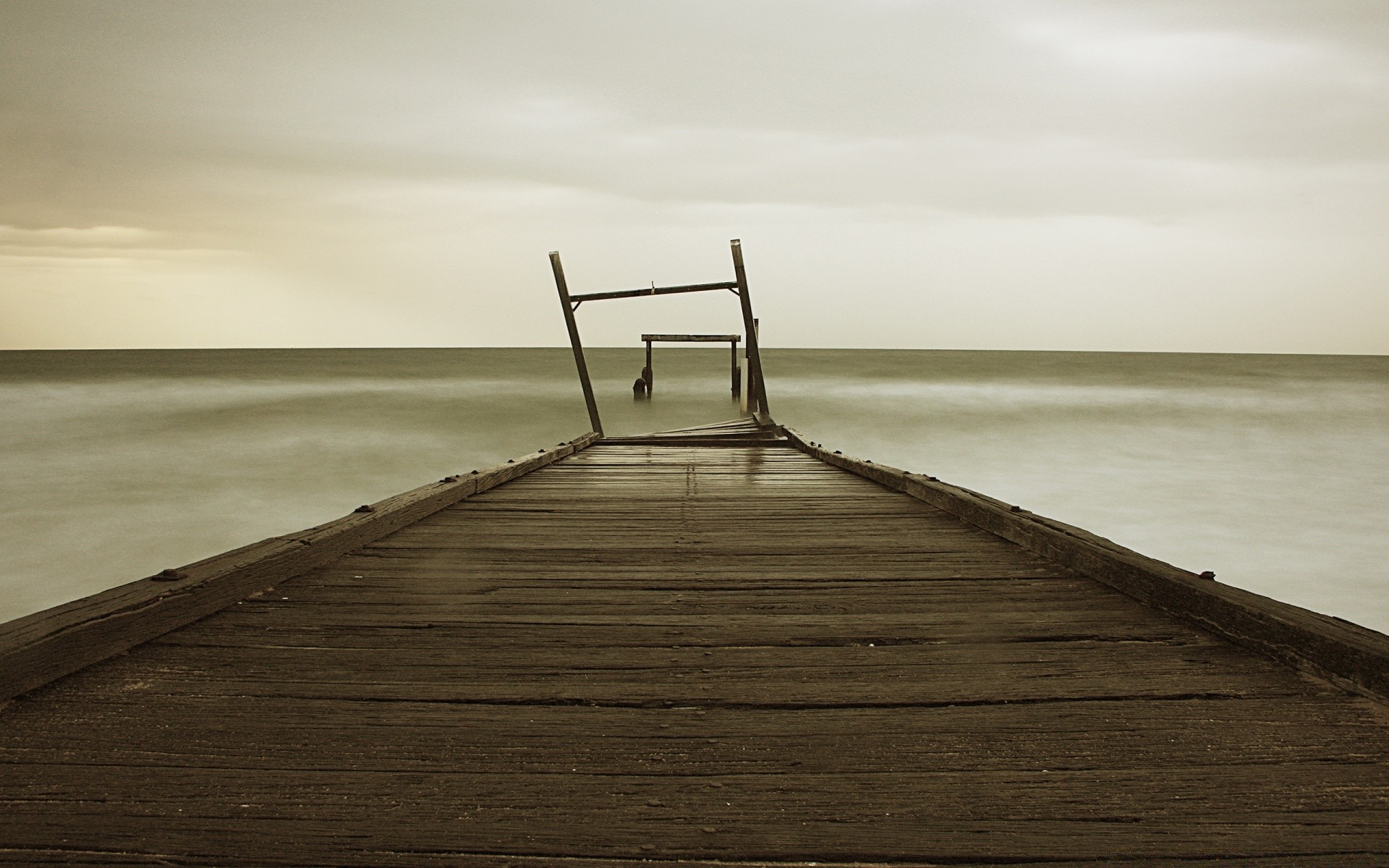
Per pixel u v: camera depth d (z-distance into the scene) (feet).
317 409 79.66
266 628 9.32
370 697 7.39
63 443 57.67
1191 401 98.63
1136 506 40.83
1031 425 71.00
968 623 9.76
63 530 35.17
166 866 4.80
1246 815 5.43
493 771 6.05
